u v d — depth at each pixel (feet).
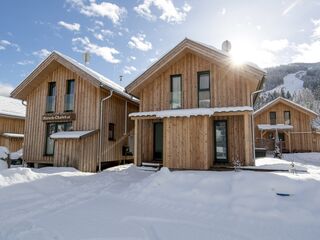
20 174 26.40
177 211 17.39
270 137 91.86
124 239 12.40
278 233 13.48
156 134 42.39
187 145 33.78
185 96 39.96
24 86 49.01
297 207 16.61
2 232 13.26
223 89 37.60
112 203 19.54
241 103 36.22
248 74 34.19
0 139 62.39
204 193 20.25
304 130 88.43
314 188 18.94
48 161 47.42
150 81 42.42
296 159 65.98
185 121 34.37
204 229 13.99
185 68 40.63
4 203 18.99
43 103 50.39
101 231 13.44
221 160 37.35
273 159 48.21
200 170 32.24
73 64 45.11
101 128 45.57
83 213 16.79
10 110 66.80
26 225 14.28
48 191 23.53
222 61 36.01
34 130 50.11
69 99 48.78
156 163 39.14
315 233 13.47
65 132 43.86
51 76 50.83
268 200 17.87
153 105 41.88
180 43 38.65
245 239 12.63
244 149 36.14
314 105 254.68
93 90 46.75
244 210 17.10
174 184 22.68
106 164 48.65
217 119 38.37
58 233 13.08
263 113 93.30
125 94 51.37
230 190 20.27
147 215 16.42
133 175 33.47
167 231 13.61
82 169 40.55
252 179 21.04
